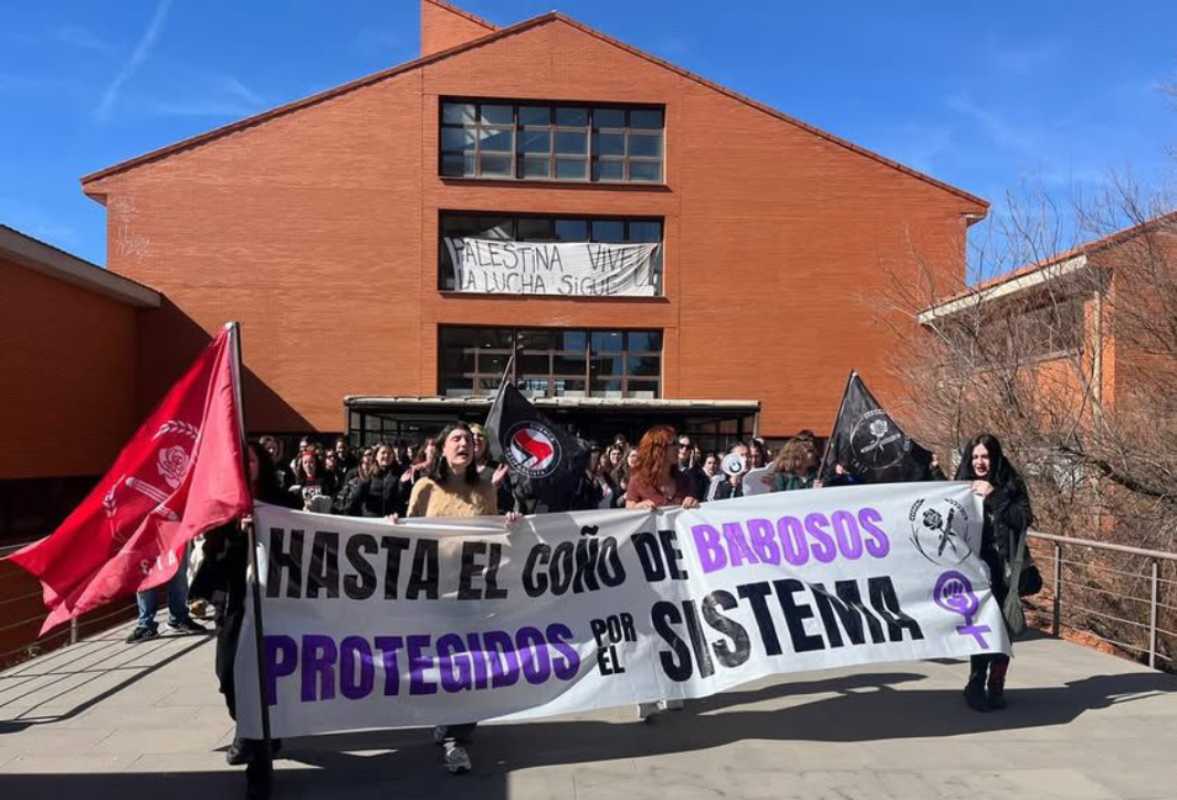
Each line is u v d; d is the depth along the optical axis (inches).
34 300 673.6
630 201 866.1
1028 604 382.6
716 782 171.0
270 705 169.0
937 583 212.5
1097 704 223.0
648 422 859.4
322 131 844.6
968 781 171.6
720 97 876.0
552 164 872.9
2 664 349.1
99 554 164.4
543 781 171.6
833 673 258.5
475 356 857.5
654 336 873.5
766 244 871.1
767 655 199.3
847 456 274.5
